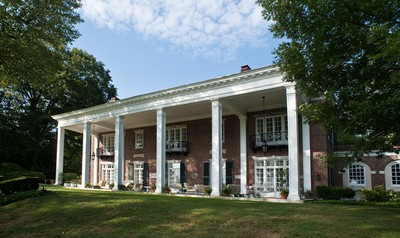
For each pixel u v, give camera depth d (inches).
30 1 594.2
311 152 740.0
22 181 615.5
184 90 812.6
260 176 852.6
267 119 871.1
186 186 941.8
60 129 1191.6
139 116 1015.0
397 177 783.1
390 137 322.0
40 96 1587.1
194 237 309.3
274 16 352.2
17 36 597.3
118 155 956.0
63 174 1175.6
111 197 561.9
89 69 1636.3
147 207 450.0
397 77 248.7
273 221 354.9
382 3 279.7
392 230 305.3
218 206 456.8
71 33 671.8
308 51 339.0
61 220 414.3
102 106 1011.9
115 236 330.6
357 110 305.6
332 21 305.9
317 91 367.6
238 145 905.5
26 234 367.2
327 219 360.8
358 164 832.9
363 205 531.5
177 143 1034.1
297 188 601.0
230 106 818.2
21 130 1488.7
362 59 313.0
